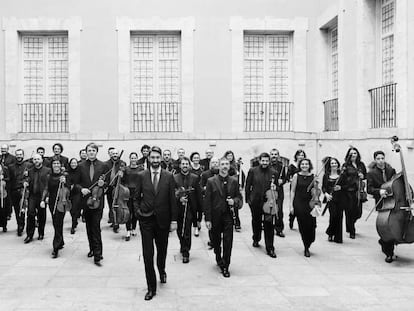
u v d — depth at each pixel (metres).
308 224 8.42
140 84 16.78
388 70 13.16
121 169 9.42
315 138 16.31
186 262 8.10
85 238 10.08
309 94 16.81
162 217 6.47
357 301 6.14
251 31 16.75
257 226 9.19
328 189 9.60
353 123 14.15
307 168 8.49
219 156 16.02
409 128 11.10
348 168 9.62
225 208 7.39
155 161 6.53
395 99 12.21
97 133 16.00
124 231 10.88
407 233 7.78
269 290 6.61
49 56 16.80
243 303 6.08
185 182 8.41
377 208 8.66
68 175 8.72
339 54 14.99
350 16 14.29
